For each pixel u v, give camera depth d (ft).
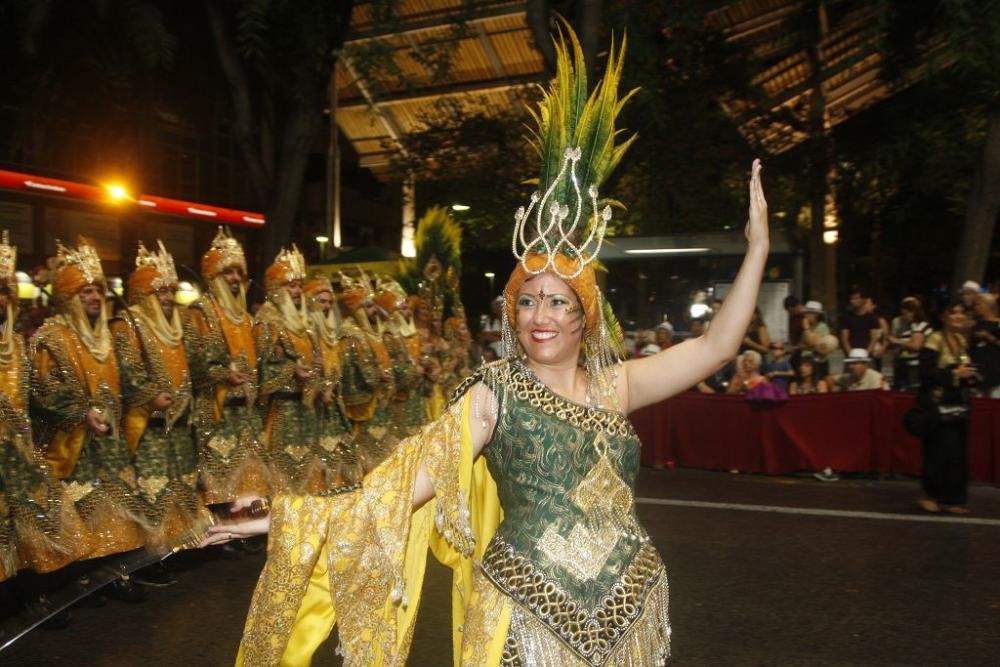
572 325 8.31
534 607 7.87
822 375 37.93
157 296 20.59
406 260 35.27
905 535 24.45
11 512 16.97
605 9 37.86
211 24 39.86
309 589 8.54
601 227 8.61
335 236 65.62
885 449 32.86
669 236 50.98
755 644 16.58
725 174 56.75
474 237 63.46
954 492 27.20
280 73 41.11
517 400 8.25
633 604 8.05
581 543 8.04
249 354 22.77
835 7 52.95
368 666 8.34
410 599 8.66
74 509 18.10
